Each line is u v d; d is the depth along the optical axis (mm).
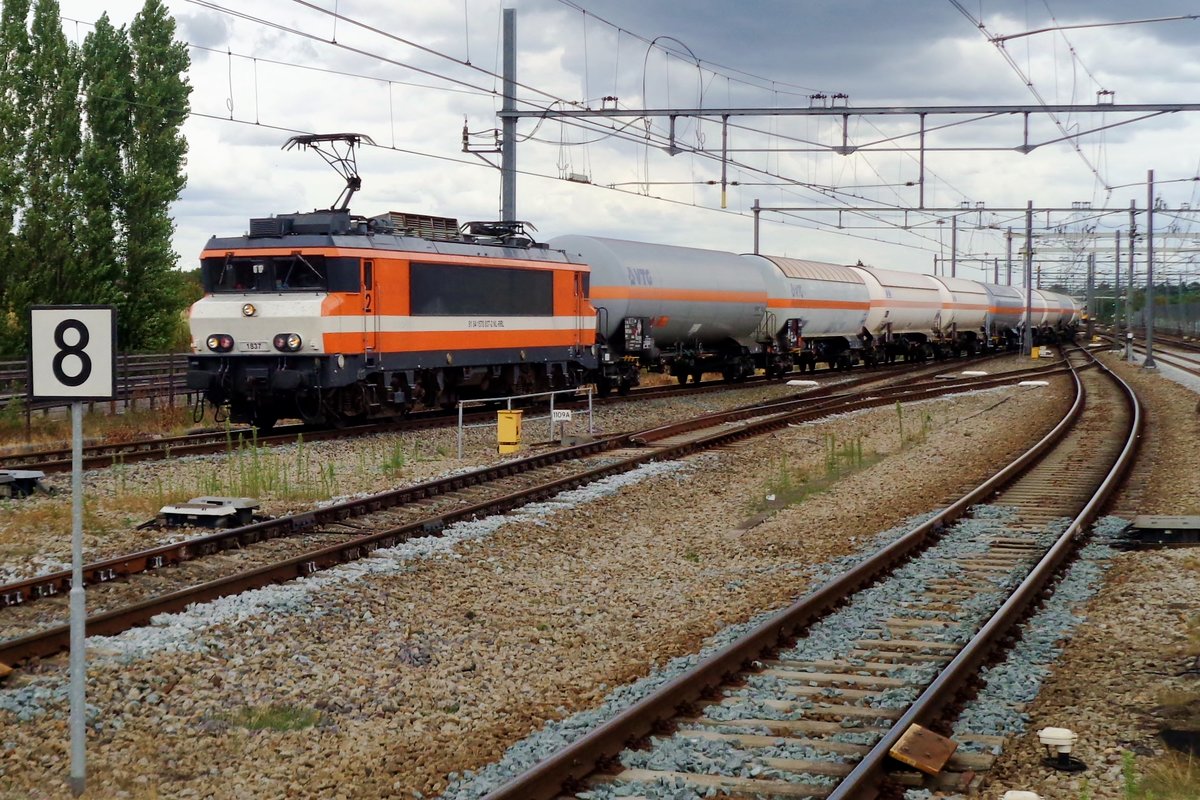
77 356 7410
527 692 9586
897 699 8711
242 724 8602
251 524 14734
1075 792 7016
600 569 14164
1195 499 17953
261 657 10008
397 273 25375
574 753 7227
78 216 34375
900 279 61625
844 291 52906
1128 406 35125
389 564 13180
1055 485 19797
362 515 16125
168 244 36156
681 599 12656
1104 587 12500
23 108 34469
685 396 37625
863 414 33125
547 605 12398
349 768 7715
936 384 44000
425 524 14953
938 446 25797
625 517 17422
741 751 7664
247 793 7281
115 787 7312
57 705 8586
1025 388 43250
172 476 19000
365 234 24938
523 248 30625
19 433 24156
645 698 8164
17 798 7059
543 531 15828
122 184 35312
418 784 7480
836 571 13352
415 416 29359
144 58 35906
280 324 23781
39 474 17078
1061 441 26469
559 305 31734
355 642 10695
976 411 34406
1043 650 10016
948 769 7336
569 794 7004
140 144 35781
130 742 8086
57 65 34594
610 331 36188
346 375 24172
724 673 9250
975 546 14625
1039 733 7520
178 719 8555
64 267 34094
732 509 18438
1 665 9078
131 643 9969
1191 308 113688
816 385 44281
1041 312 87688
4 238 33375
